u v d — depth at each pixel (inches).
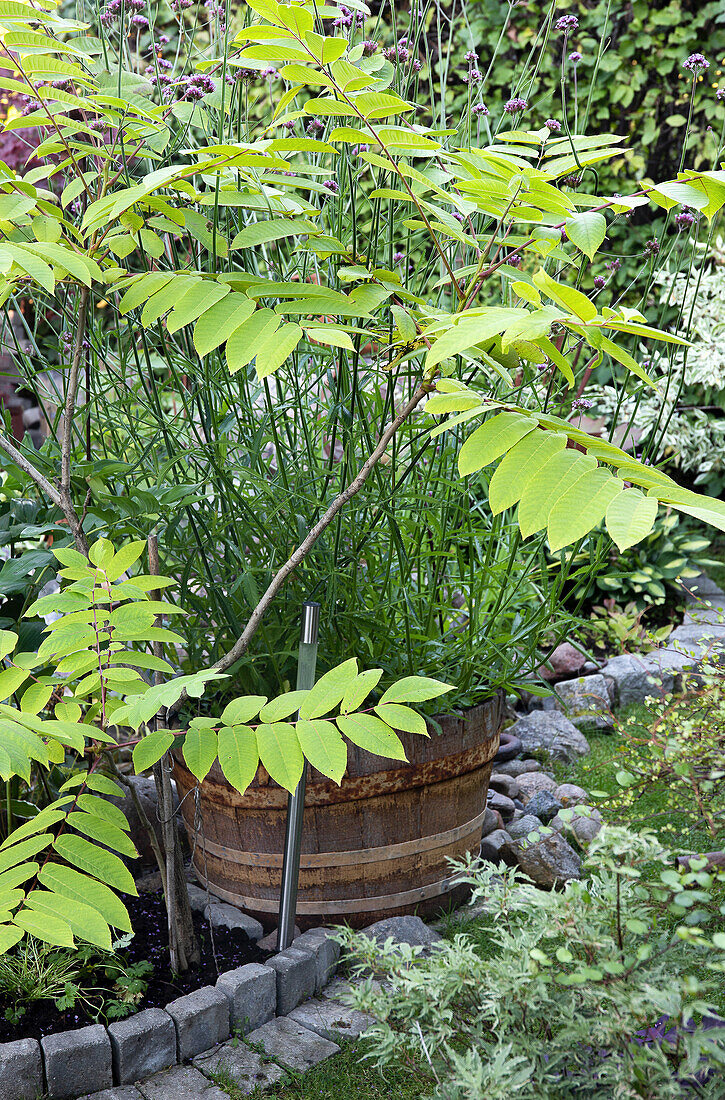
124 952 86.7
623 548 45.6
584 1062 57.7
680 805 79.4
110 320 151.9
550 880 104.6
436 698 91.3
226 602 92.2
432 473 100.3
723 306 193.5
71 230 71.2
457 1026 63.4
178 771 96.7
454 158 63.9
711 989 71.2
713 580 194.2
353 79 58.4
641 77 199.8
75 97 70.4
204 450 87.7
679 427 192.4
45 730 56.2
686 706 87.4
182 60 146.8
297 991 84.7
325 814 89.4
